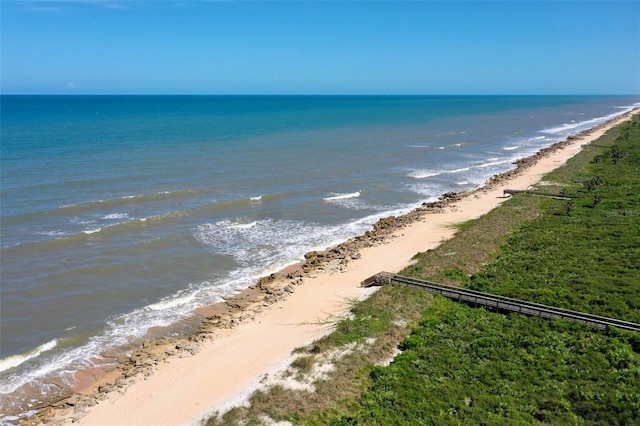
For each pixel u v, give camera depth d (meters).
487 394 20.20
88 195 50.41
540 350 23.31
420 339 24.64
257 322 27.98
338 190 58.97
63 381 22.84
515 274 32.09
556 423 18.41
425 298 29.00
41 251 36.41
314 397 20.42
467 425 18.33
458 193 57.28
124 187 54.41
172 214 46.12
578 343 23.75
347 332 25.47
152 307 29.77
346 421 18.88
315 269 35.47
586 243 37.09
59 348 25.41
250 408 19.95
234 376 22.72
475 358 22.86
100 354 25.06
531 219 44.31
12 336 26.19
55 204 46.66
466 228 42.84
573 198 50.97
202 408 20.45
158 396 21.52
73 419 20.22
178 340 26.31
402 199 56.38
